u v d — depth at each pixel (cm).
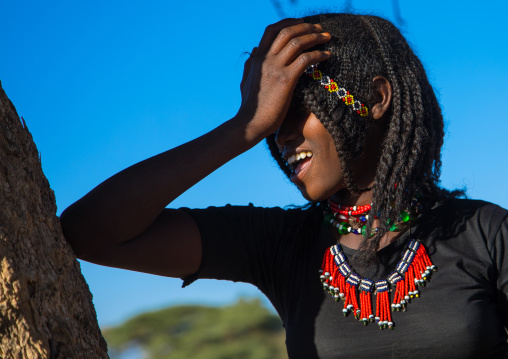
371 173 249
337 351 232
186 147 232
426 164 250
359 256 238
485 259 230
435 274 230
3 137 190
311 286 243
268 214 259
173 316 3603
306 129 238
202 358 3177
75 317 200
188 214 250
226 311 3375
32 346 183
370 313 231
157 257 239
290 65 235
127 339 3638
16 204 189
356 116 241
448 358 222
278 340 3281
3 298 182
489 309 226
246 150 236
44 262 193
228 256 249
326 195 242
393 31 257
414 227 240
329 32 248
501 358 225
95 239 225
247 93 242
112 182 228
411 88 249
